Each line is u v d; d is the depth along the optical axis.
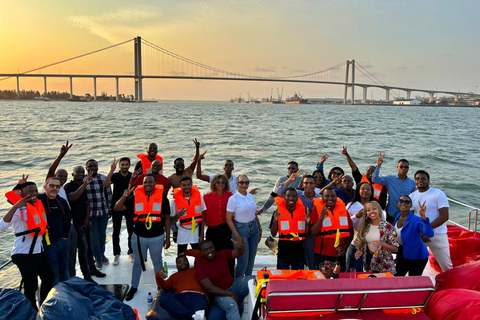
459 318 3.39
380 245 4.49
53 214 4.52
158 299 4.36
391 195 6.04
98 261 5.70
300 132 44.53
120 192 6.00
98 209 5.57
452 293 3.68
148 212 4.90
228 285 4.53
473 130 52.50
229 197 5.22
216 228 5.23
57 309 3.50
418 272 4.65
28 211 4.27
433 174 20.77
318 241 4.90
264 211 5.61
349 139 37.75
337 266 3.98
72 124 52.00
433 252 5.25
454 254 5.50
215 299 4.31
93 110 105.12
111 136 37.16
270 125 55.56
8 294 3.85
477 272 4.09
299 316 3.30
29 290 4.40
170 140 34.19
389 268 4.55
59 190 4.79
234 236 5.17
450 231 5.89
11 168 20.47
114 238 5.96
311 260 5.05
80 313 3.54
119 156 24.42
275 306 3.24
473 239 5.39
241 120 67.62
